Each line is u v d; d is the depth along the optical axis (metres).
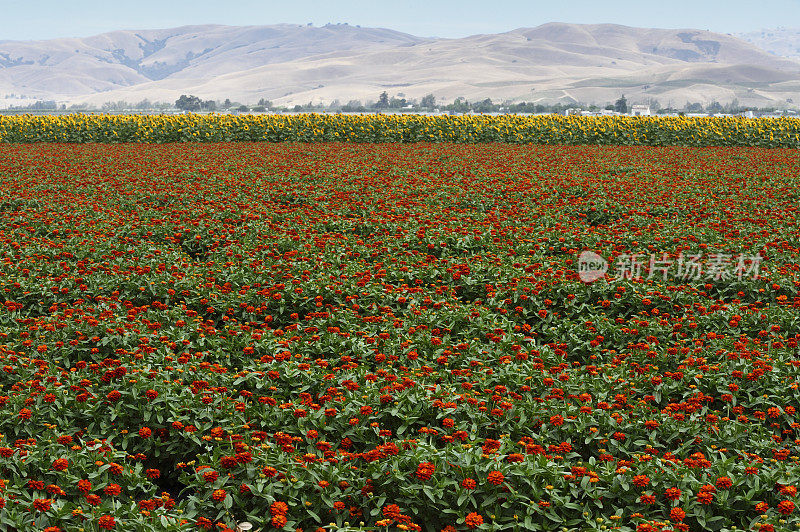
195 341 6.90
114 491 4.31
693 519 4.43
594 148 25.05
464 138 28.12
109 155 22.45
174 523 4.12
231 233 11.17
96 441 4.88
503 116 30.03
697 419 5.38
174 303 8.44
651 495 4.37
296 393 5.88
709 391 6.01
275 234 11.06
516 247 10.36
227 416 5.38
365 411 5.22
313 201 13.94
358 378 5.96
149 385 5.55
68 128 28.81
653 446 5.08
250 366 6.26
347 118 29.66
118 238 10.71
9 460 4.60
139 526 4.09
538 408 5.48
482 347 6.80
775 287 8.33
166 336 6.82
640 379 6.12
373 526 4.26
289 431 5.20
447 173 17.61
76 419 5.47
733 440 5.10
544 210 12.97
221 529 4.29
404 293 8.21
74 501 4.46
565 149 24.58
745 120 27.39
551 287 8.36
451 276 8.94
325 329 7.20
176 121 29.16
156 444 5.21
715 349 6.66
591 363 7.01
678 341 7.06
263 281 8.68
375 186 15.62
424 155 22.20
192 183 16.25
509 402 5.44
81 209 12.86
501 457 4.53
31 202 13.74
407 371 6.15
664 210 13.07
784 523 4.19
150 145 26.72
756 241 10.33
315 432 5.11
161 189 15.27
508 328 7.31
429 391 5.59
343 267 9.38
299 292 8.11
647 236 10.80
